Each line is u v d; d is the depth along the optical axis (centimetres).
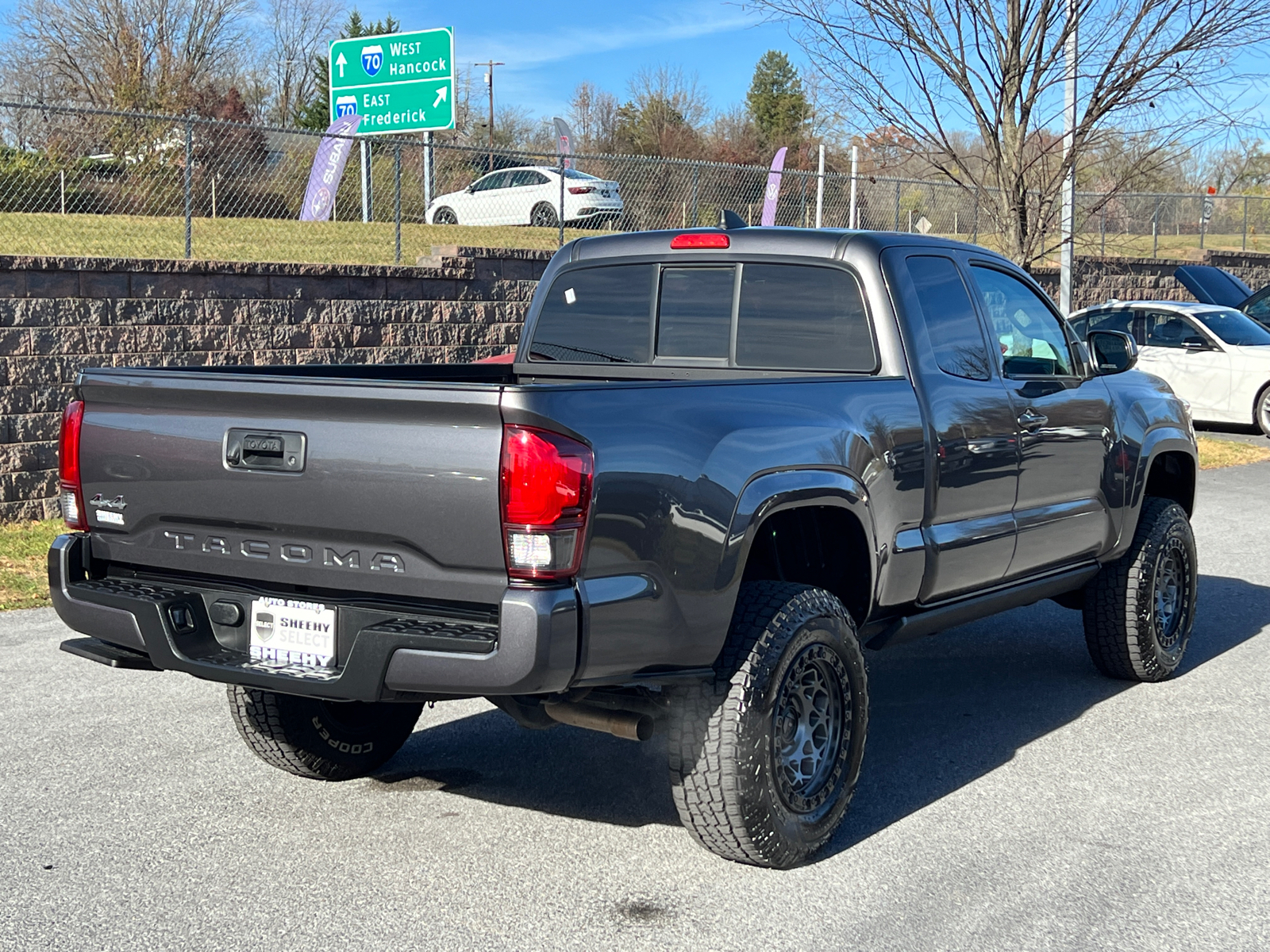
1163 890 383
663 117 7625
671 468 362
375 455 344
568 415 337
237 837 423
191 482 378
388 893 380
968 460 491
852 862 405
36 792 462
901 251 496
